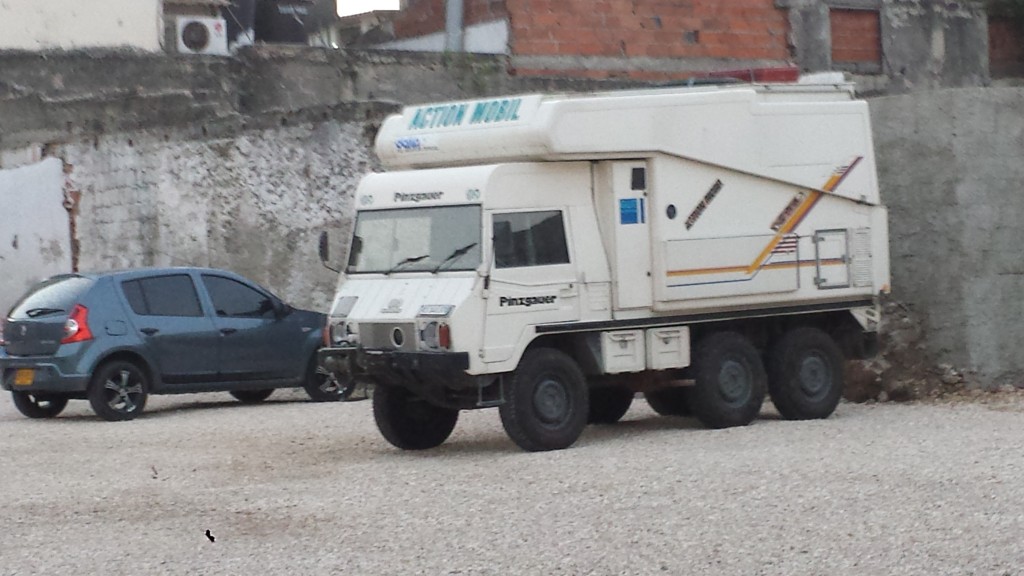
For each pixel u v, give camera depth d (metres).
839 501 10.76
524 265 13.69
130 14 28.36
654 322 14.50
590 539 9.82
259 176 23.75
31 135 25.19
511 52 27.14
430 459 13.70
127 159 24.27
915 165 17.34
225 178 23.72
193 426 16.64
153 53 25.73
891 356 17.34
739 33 28.83
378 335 13.81
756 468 12.27
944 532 9.70
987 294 17.09
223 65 25.89
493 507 11.04
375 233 14.38
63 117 25.17
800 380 15.47
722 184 14.80
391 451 14.45
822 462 12.48
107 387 17.28
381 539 10.09
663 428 15.43
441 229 13.81
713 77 17.83
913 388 17.16
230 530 10.56
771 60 29.14
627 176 14.29
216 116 24.88
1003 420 14.92
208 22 30.23
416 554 9.61
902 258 17.44
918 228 17.31
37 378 17.05
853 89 15.88
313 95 26.14
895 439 13.74
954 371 17.09
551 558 9.35
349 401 19.34
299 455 14.23
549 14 27.41
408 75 26.62
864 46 29.92
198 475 13.05
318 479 12.69
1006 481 11.35
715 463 12.59
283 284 23.69
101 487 12.54
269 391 20.11
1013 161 17.19
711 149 14.65
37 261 25.02
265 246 23.67
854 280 15.72
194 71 25.77
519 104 13.80
